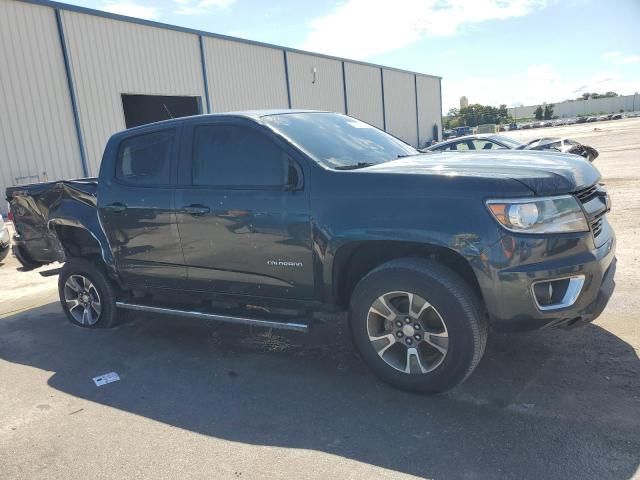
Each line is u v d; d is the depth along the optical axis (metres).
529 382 3.51
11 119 15.48
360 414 3.32
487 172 3.22
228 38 23.25
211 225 4.06
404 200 3.29
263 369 4.10
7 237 9.16
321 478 2.71
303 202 3.64
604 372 3.54
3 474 2.94
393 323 3.47
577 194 3.21
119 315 5.21
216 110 22.77
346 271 3.75
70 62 16.91
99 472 2.90
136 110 22.67
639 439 2.81
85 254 5.32
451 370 3.27
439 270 3.26
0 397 3.93
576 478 2.56
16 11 15.49
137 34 19.12
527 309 3.06
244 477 2.76
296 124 4.18
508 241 3.01
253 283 4.00
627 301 4.76
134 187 4.56
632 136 33.50
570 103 126.44
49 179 16.42
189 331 5.06
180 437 3.21
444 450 2.87
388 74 38.56
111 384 4.04
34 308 6.27
